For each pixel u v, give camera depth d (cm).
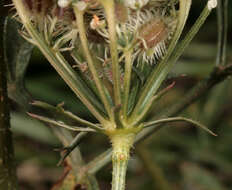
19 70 16
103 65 13
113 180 12
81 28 12
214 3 12
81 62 13
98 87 12
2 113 14
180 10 12
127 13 12
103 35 12
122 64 13
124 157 12
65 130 16
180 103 16
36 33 12
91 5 12
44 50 12
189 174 25
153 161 22
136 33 12
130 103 13
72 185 16
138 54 13
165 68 13
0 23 14
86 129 12
